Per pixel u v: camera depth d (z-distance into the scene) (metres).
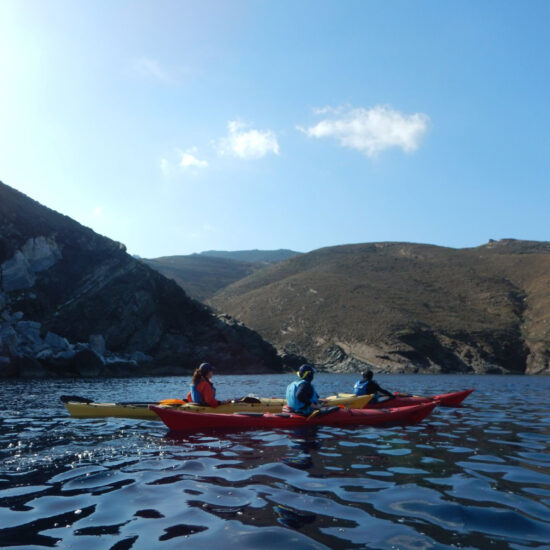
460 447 7.41
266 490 4.93
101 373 38.66
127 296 48.41
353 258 132.12
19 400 15.88
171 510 4.30
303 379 9.98
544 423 10.61
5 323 37.16
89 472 5.71
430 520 4.07
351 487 5.05
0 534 3.75
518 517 4.15
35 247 43.84
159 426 9.67
